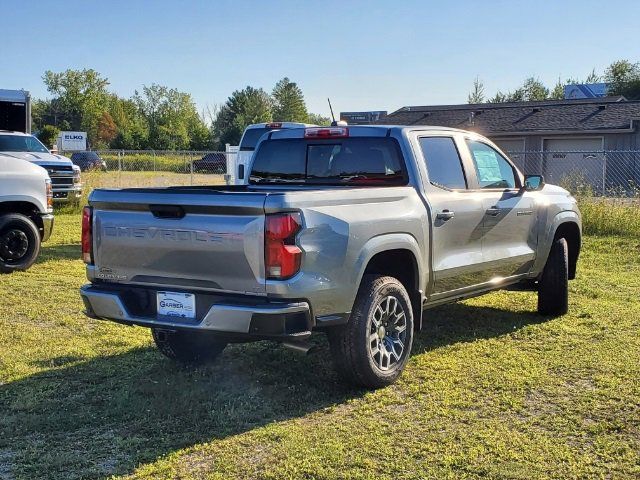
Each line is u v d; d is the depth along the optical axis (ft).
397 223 16.71
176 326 14.89
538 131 104.99
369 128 18.81
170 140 275.39
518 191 21.93
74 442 13.75
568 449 13.25
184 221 14.79
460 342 20.80
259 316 13.99
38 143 60.18
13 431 14.28
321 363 18.90
